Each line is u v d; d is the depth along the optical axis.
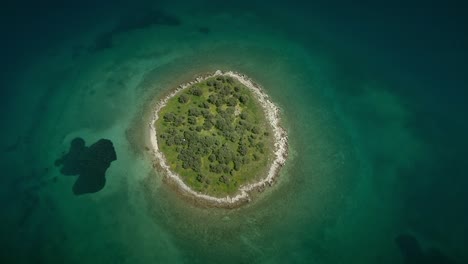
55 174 64.62
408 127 77.00
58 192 62.44
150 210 61.25
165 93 76.25
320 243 59.88
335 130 74.88
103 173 64.88
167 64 82.56
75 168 65.44
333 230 61.53
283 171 67.44
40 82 78.19
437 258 60.06
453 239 62.31
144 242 58.09
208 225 60.25
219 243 58.66
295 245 59.31
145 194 62.88
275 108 76.00
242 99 73.94
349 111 78.50
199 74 80.69
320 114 77.12
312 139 72.88
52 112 73.50
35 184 63.38
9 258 55.50
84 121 72.12
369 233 61.81
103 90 77.19
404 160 71.94
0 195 61.88
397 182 68.75
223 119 70.88
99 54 83.69
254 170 66.00
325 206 64.19
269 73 83.25
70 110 73.88
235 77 80.50
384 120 77.62
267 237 59.78
